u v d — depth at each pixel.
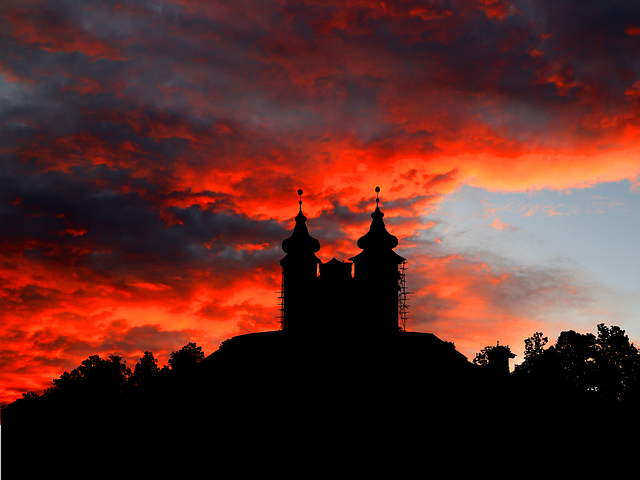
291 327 84.88
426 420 68.12
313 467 63.62
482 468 64.62
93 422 87.50
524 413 72.75
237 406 70.31
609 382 99.56
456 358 79.06
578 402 78.50
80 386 105.75
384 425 67.06
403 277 88.88
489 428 68.88
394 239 86.25
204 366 79.19
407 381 72.56
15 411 99.56
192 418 70.62
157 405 75.31
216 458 65.75
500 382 77.69
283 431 66.81
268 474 63.62
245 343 82.56
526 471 64.75
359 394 70.31
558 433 70.25
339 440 65.62
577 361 102.56
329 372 73.62
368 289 84.56
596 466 66.31
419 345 80.25
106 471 72.50
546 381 83.81
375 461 64.06
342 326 83.12
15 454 84.50
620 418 75.44
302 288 85.94
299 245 87.12
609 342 103.31
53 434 89.31
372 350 77.62
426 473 63.53
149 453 69.56
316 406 69.06
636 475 65.19
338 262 85.62
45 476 79.06
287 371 74.12
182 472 65.75
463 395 72.50
